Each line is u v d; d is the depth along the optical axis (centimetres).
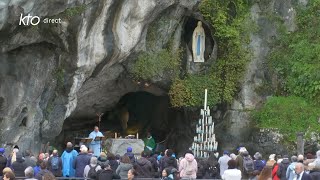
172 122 4159
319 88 3844
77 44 3391
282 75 3969
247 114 3934
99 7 3384
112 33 3512
